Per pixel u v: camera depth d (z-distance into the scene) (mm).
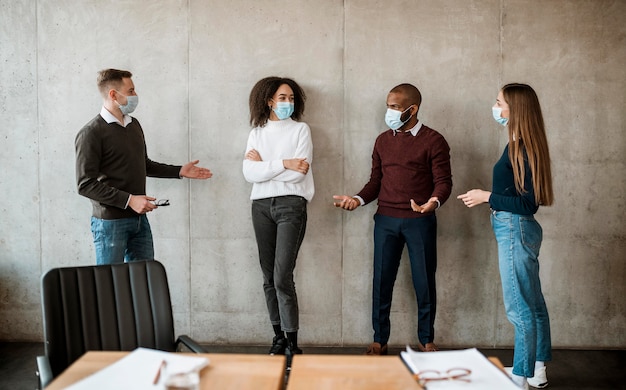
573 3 3857
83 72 3996
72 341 2189
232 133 4004
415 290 3744
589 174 3934
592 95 3895
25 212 4082
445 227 4016
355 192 4004
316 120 3977
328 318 4094
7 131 4039
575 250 3979
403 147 3654
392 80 3938
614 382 3496
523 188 3047
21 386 3383
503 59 3906
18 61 4000
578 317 4012
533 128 3059
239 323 4117
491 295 4031
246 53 3957
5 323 4137
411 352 1737
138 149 3492
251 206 4031
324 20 3924
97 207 3365
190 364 1688
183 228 4078
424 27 3906
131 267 2330
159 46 3973
